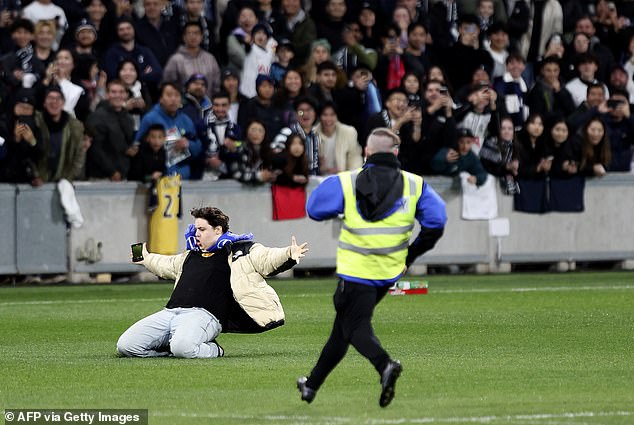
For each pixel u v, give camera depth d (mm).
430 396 38406
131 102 85250
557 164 91438
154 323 48000
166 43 92438
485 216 90375
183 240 84000
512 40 103125
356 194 35688
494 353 49188
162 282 84500
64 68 84062
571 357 47906
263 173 85312
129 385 40844
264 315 47844
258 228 85875
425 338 54188
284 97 86688
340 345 35688
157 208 82750
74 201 81938
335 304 35625
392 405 36781
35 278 83375
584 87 96438
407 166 88188
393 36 94812
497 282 83312
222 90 87062
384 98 94250
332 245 87812
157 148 82250
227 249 48156
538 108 94062
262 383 41219
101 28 91688
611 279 85438
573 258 92875
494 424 33594
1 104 82562
